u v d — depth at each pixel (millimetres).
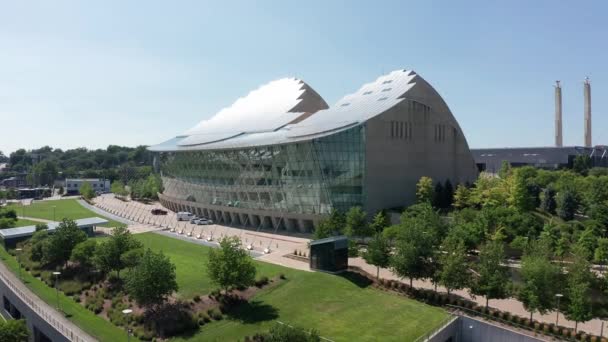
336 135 91688
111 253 63781
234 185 117125
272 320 50750
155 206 166875
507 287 51688
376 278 63156
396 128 99938
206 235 101812
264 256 77625
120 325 51406
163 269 51906
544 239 63594
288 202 101750
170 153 150875
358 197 93812
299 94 135250
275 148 101125
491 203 87812
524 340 46281
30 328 57938
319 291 58312
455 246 58781
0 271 74938
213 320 51531
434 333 47625
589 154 192625
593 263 65250
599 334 46938
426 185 97188
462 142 115812
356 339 46469
